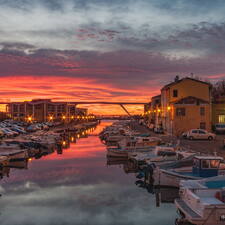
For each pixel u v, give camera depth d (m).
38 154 36.62
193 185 13.70
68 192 18.36
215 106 54.09
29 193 18.17
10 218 14.05
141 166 24.69
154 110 76.12
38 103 136.12
